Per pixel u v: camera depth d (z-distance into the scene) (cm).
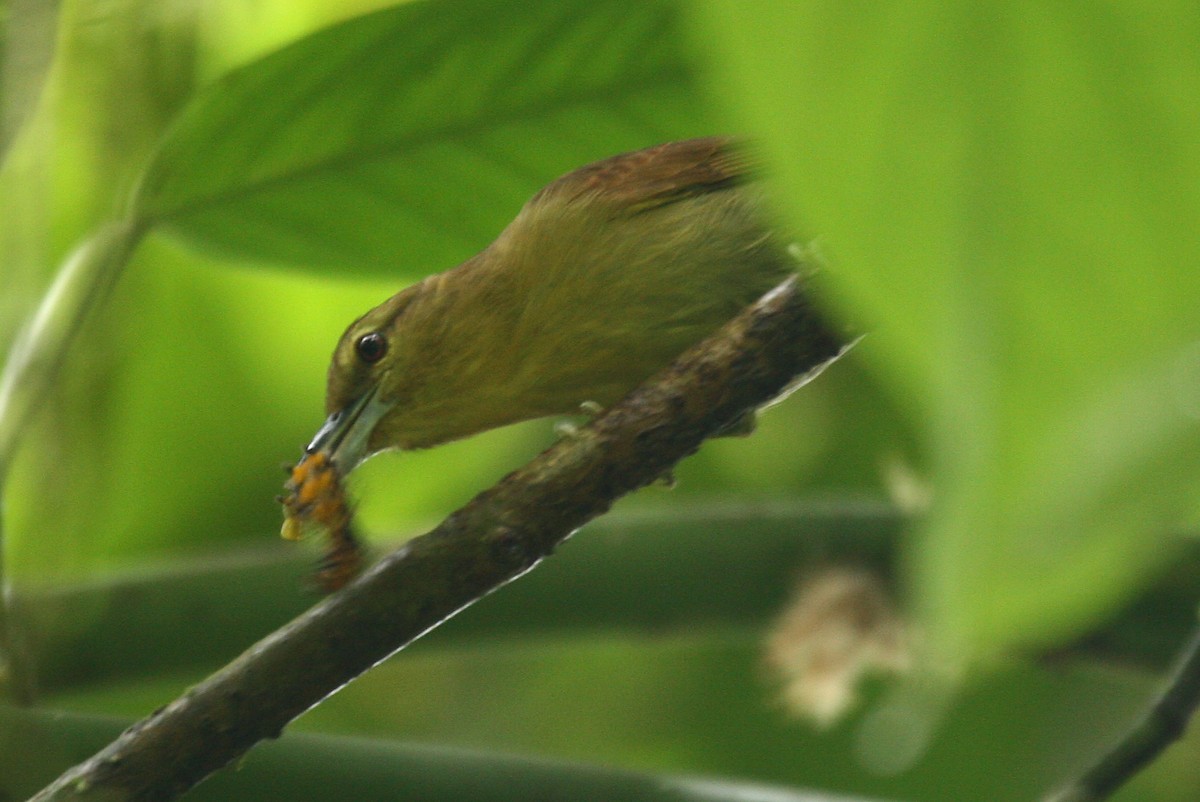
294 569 292
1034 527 80
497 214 291
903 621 294
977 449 81
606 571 293
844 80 85
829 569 294
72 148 292
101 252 289
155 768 284
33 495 293
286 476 303
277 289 303
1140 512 79
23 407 288
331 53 289
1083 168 83
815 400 308
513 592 293
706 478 309
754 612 294
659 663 308
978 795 306
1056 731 305
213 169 290
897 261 84
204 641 292
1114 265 82
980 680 305
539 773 288
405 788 288
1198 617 292
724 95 86
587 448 285
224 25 295
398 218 291
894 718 299
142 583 292
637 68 290
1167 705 285
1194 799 304
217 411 303
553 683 308
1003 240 83
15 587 292
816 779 307
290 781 288
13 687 289
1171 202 82
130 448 302
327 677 285
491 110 290
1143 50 84
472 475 303
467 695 308
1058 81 84
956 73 85
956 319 83
